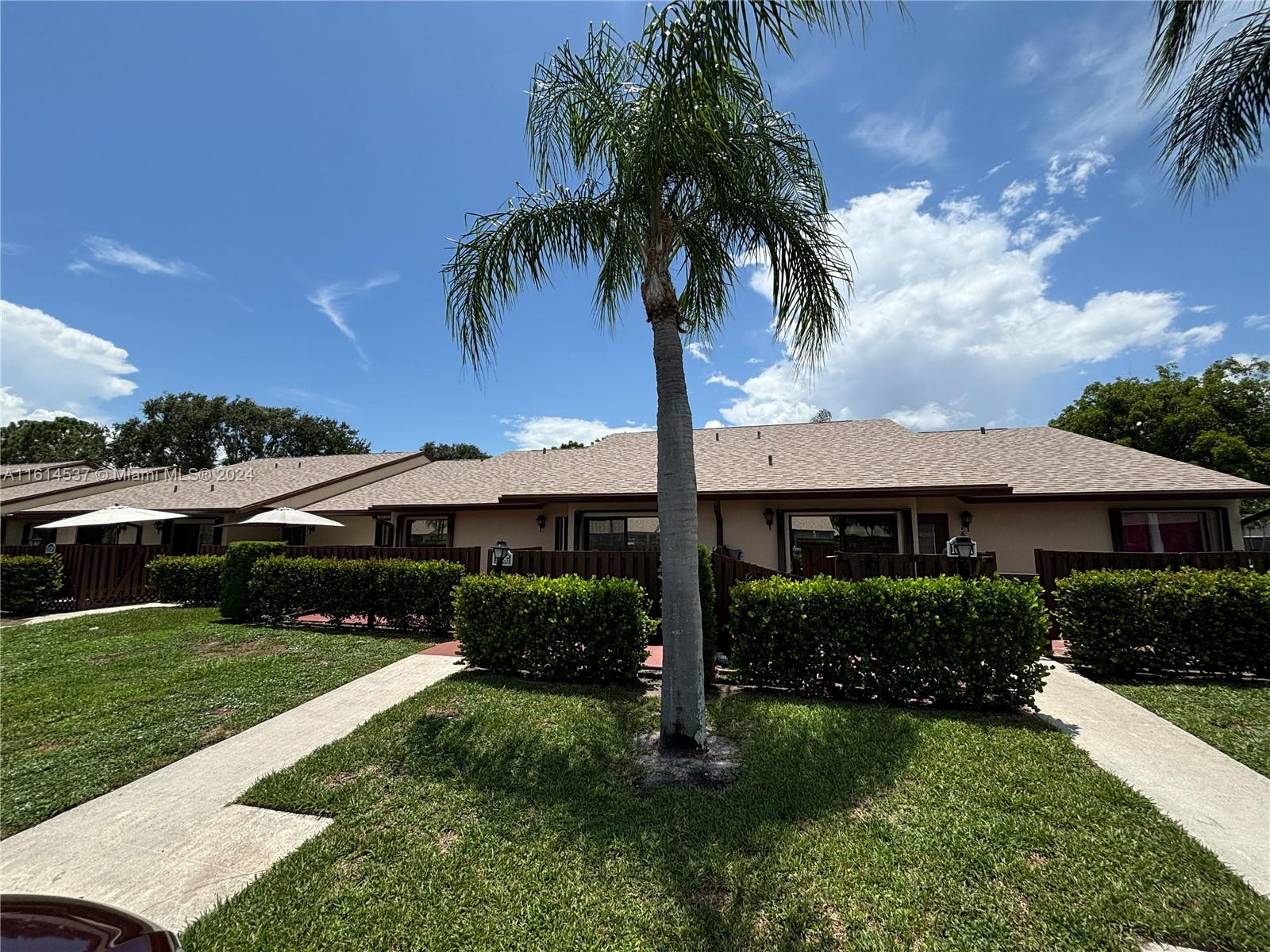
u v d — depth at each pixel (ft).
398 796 12.92
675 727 15.64
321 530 62.80
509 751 15.33
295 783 13.70
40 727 17.70
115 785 13.93
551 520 48.32
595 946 8.21
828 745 15.40
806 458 46.50
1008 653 18.45
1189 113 19.33
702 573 22.88
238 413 144.66
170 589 45.24
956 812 11.67
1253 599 21.68
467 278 19.72
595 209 19.74
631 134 17.56
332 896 9.43
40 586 42.80
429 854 10.61
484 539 50.34
